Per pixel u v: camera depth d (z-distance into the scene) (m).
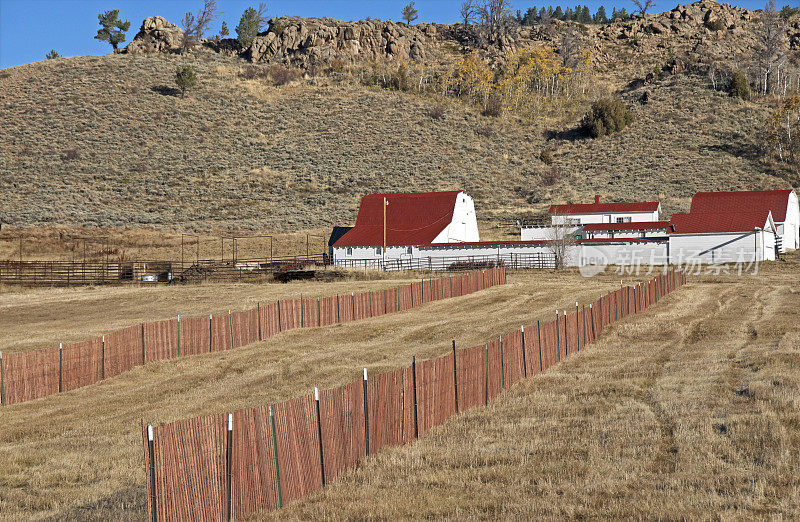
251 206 186.00
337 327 66.62
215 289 99.69
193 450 22.30
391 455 28.70
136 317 77.38
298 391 42.94
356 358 52.72
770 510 21.80
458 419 34.25
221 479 22.86
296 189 199.50
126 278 111.81
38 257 133.75
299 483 25.16
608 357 49.12
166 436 21.72
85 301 90.00
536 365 44.72
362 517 22.78
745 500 22.47
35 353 44.72
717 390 36.97
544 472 26.45
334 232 146.00
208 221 173.25
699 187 197.00
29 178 191.25
